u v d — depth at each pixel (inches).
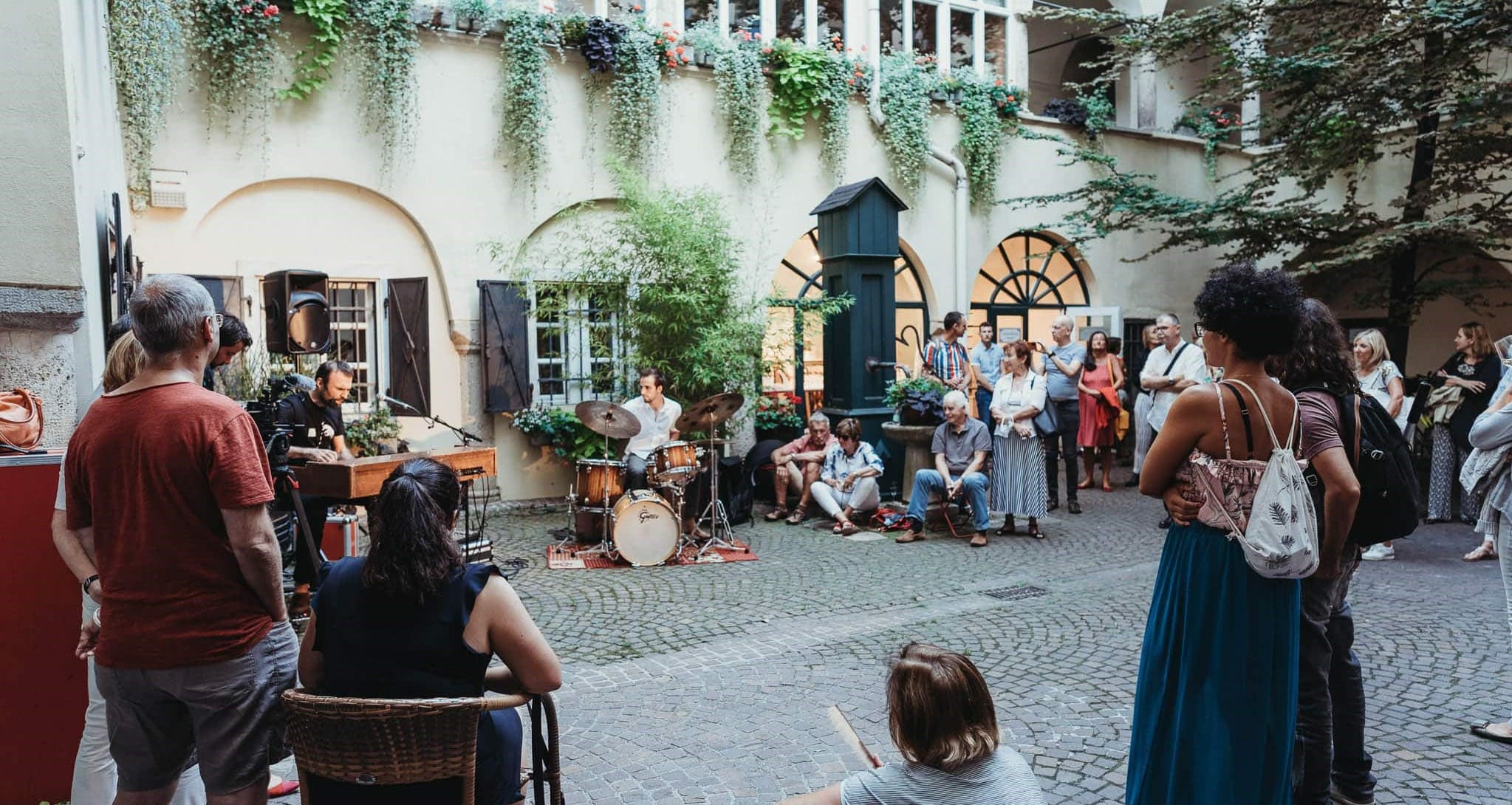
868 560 302.8
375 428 358.3
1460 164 453.7
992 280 526.3
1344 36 440.5
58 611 133.6
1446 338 565.3
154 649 94.2
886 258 405.7
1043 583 271.3
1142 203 488.7
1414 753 153.3
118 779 110.9
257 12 337.1
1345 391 124.4
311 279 264.2
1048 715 171.8
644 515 293.0
